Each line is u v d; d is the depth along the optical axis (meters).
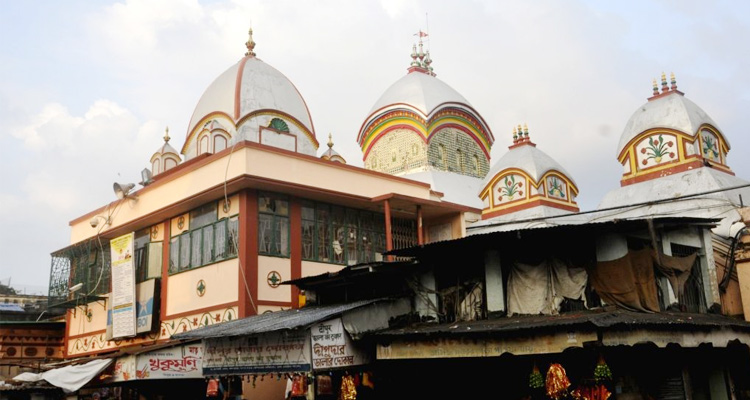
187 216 18.55
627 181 20.30
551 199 23.59
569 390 10.68
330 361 11.60
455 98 29.80
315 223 17.78
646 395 11.01
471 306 12.20
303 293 16.06
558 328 9.70
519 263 11.74
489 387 11.99
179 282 18.28
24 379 16.39
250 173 16.12
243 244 16.08
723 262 14.68
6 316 28.67
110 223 21.39
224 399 13.91
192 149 24.34
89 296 21.16
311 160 17.56
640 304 10.84
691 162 18.92
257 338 12.45
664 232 12.16
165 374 13.86
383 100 30.41
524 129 24.97
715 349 12.50
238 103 22.91
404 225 20.27
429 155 28.28
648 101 20.83
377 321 12.40
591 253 11.34
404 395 12.68
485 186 24.78
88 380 14.60
